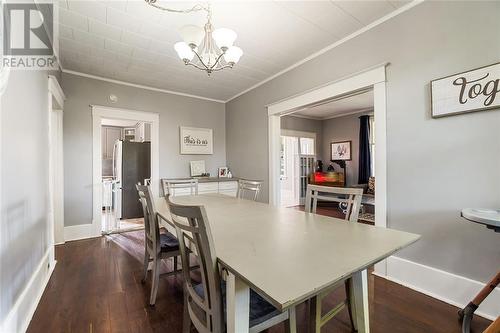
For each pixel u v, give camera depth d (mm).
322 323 1249
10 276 1343
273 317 1041
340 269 825
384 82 2174
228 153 4703
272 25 2297
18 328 1434
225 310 985
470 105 1670
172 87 4039
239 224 1435
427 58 1904
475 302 1474
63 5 1997
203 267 981
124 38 2521
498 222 1198
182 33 1647
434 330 1489
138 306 1764
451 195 1780
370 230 1304
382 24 2201
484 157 1631
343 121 6102
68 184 3357
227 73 3465
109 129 6805
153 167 4043
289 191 6457
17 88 1500
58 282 2123
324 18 2197
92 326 1541
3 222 1252
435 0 1859
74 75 3398
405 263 2031
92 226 3531
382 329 1498
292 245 1062
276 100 3508
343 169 6016
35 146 1912
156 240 1812
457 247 1757
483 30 1630
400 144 2070
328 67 2709
